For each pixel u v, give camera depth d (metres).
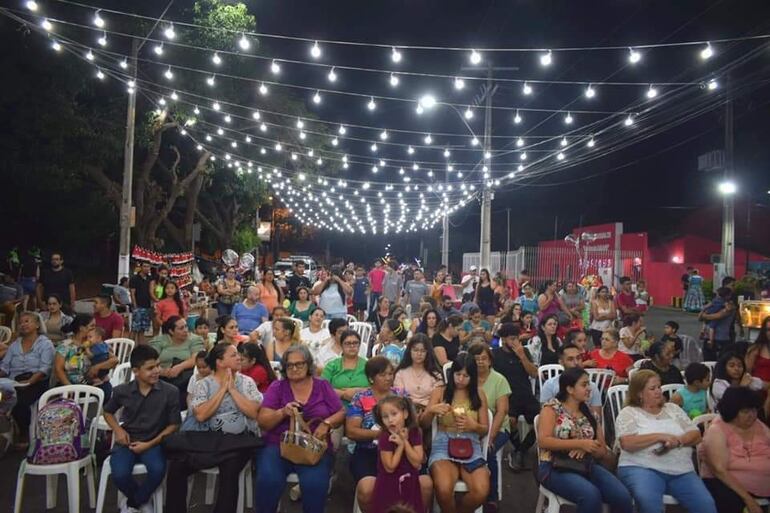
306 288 10.90
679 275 28.75
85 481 6.31
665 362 7.47
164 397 5.49
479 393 5.56
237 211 35.69
